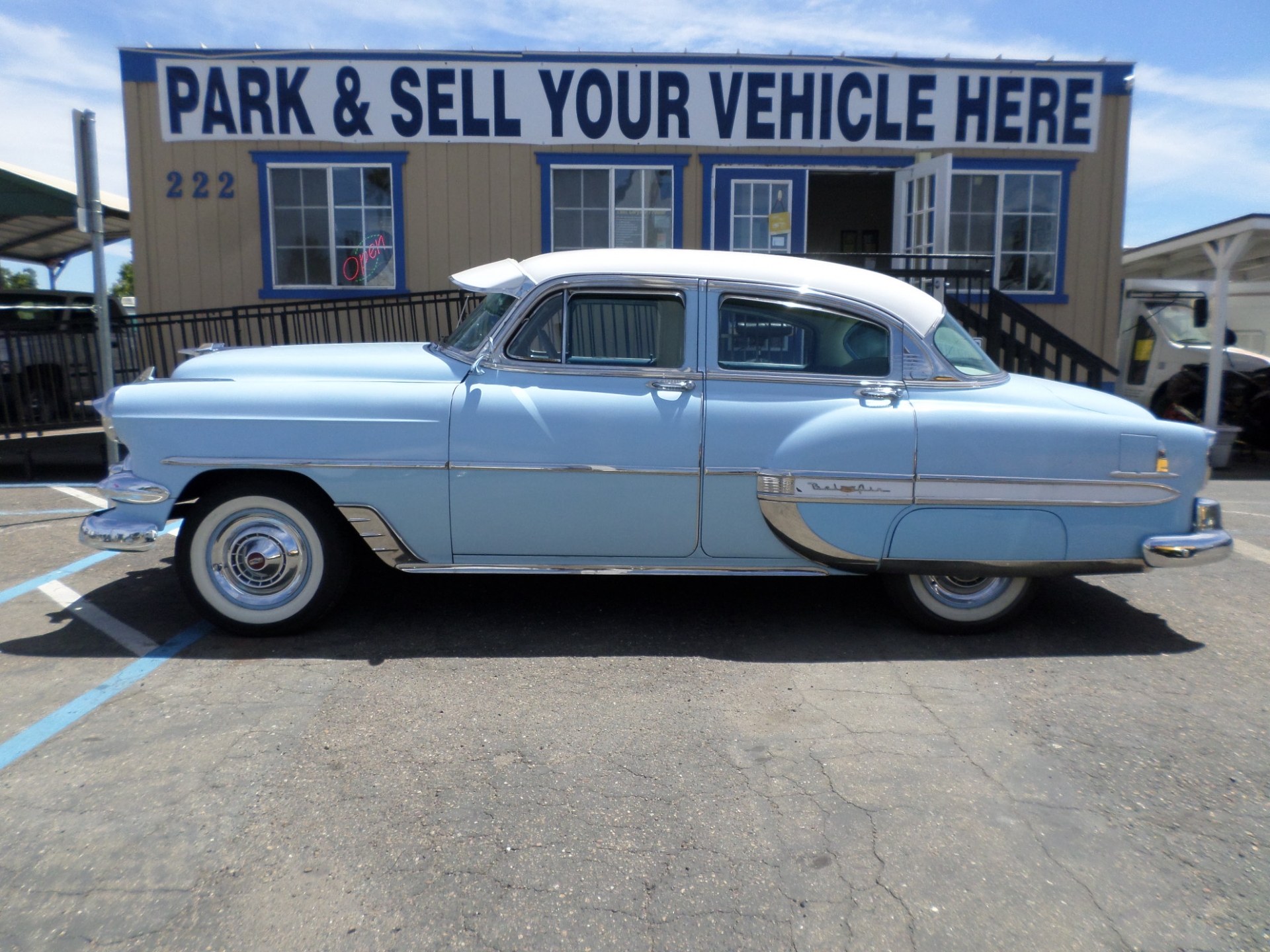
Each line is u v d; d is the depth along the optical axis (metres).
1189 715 3.52
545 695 3.63
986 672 3.95
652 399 4.12
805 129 10.37
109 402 4.11
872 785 2.95
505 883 2.43
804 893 2.40
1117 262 10.75
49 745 3.15
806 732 3.33
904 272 9.04
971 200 10.61
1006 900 2.38
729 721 3.41
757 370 4.18
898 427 4.07
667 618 4.61
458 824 2.70
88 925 2.24
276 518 4.15
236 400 4.09
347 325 10.52
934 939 2.24
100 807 2.76
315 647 4.13
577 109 10.27
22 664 3.89
